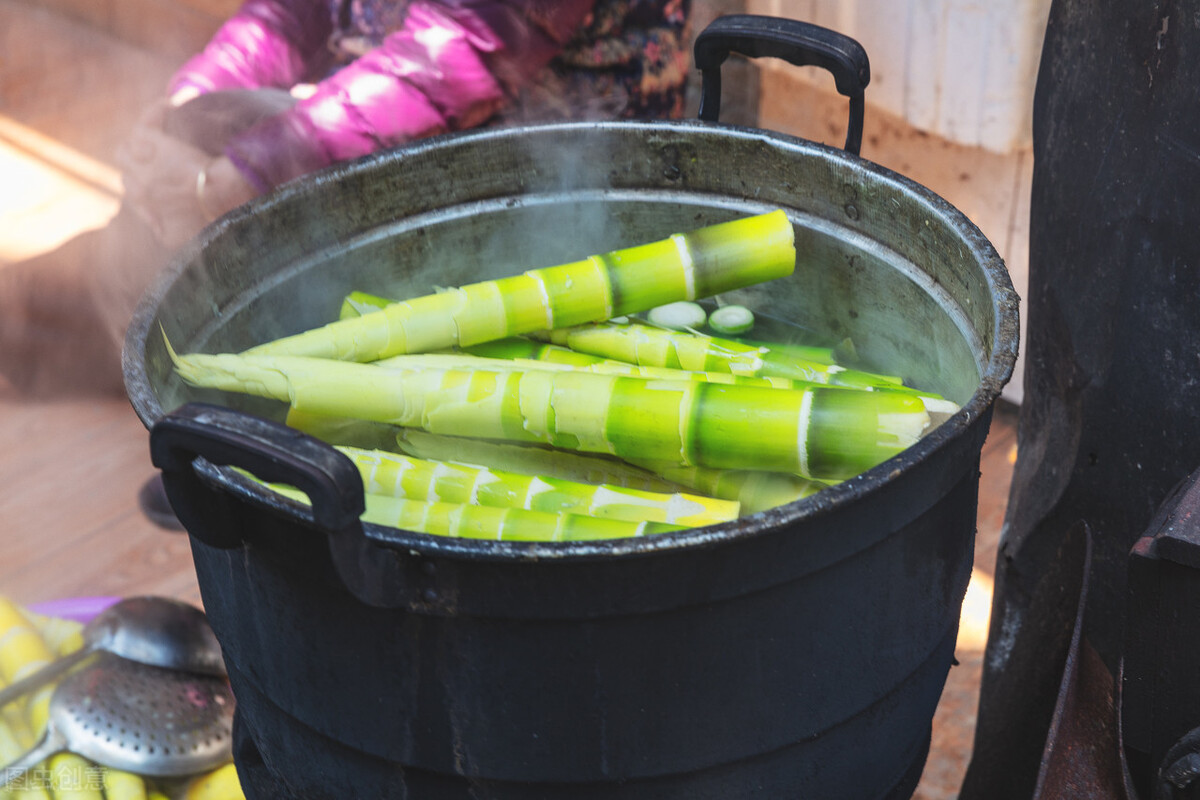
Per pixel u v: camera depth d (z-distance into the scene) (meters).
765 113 2.32
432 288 1.18
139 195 1.86
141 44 3.48
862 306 1.10
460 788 0.81
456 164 1.12
